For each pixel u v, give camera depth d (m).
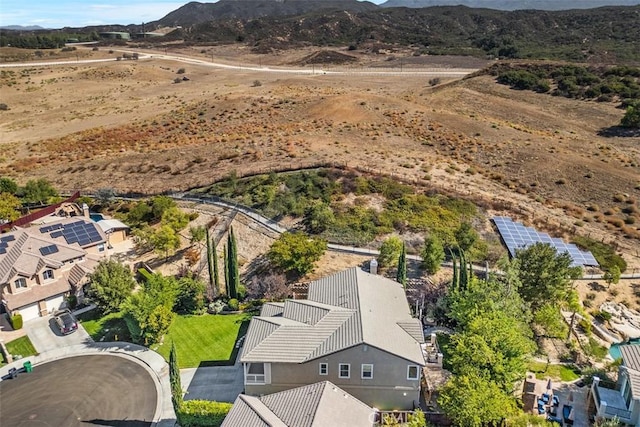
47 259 43.72
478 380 27.28
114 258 48.09
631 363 29.22
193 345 38.06
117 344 38.56
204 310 42.34
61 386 33.81
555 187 67.94
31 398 32.62
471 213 54.78
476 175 68.38
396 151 74.19
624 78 114.56
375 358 29.58
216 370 35.22
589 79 115.81
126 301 38.50
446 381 30.03
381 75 155.12
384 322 32.16
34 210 58.94
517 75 121.69
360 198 55.53
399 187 57.81
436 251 44.62
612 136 89.00
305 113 95.38
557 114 101.81
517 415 28.05
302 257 44.25
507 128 89.06
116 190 63.22
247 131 85.38
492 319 31.36
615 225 58.62
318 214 51.00
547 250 38.94
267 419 24.89
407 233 50.72
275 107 100.56
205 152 74.69
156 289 39.88
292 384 30.67
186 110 105.44
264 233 51.47
